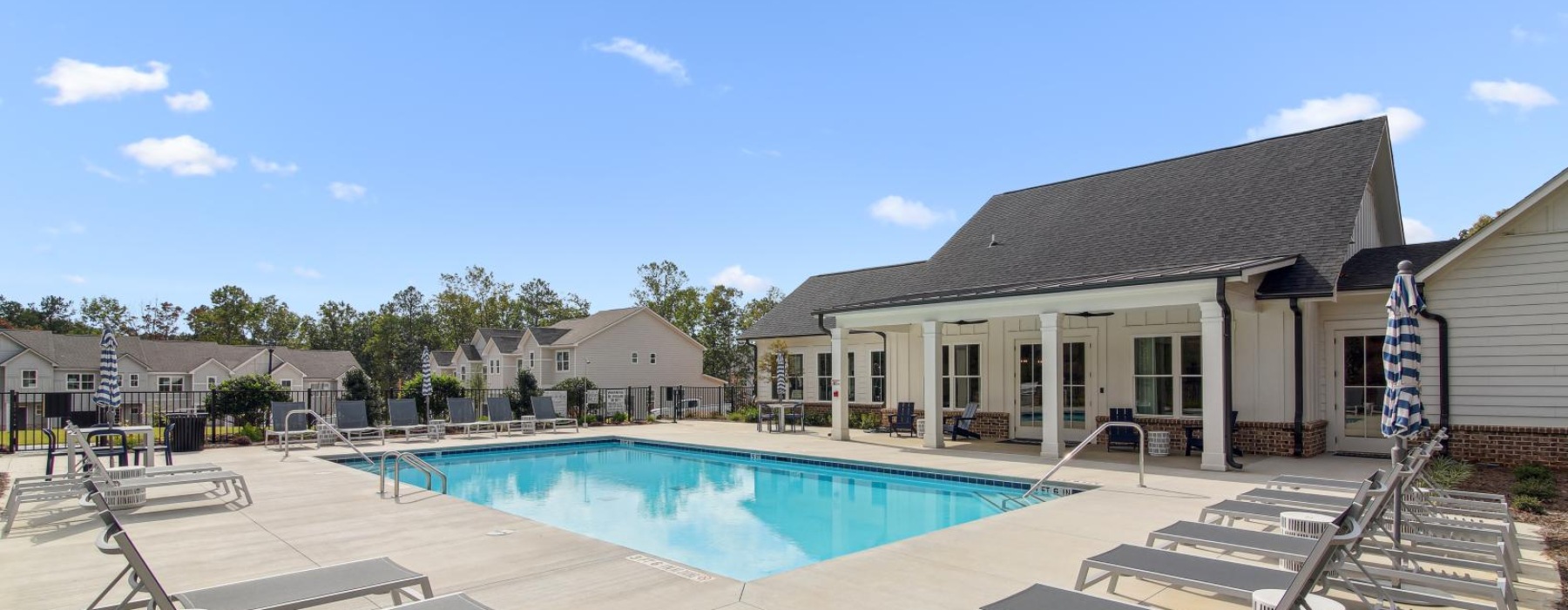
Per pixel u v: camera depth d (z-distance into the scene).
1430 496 7.64
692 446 16.98
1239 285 12.47
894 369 20.86
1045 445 13.68
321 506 8.91
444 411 22.89
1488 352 12.05
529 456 16.94
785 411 21.81
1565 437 11.29
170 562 6.34
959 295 14.90
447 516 8.28
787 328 24.78
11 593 5.43
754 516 10.21
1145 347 15.75
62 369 40.69
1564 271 11.43
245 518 8.18
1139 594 5.33
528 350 42.16
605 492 12.19
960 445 16.20
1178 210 16.64
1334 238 13.29
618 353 40.34
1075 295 13.43
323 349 70.50
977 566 6.06
